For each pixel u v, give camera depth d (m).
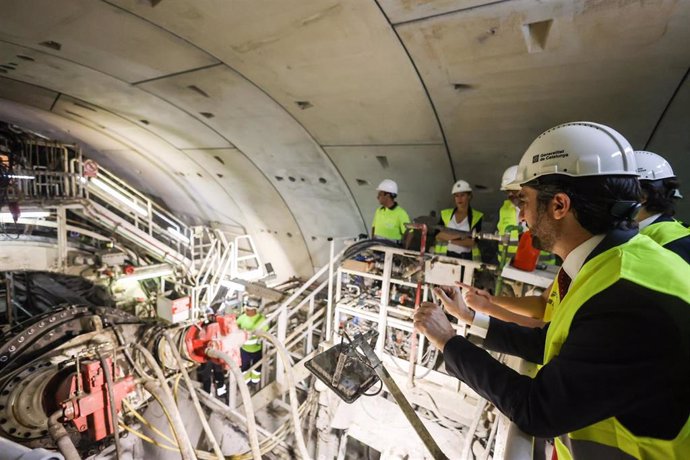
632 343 0.66
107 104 5.66
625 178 0.87
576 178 0.89
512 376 0.88
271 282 9.09
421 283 3.30
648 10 2.14
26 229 6.77
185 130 5.97
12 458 0.78
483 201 4.92
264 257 9.15
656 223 1.80
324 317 5.45
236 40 3.21
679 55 2.41
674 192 1.98
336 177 5.71
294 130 4.93
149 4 2.84
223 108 4.81
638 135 3.25
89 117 6.63
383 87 3.54
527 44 2.60
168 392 2.11
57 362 2.23
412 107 3.75
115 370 2.17
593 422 0.72
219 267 8.70
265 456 3.04
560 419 0.73
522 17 2.38
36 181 6.47
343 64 3.30
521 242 2.36
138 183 10.14
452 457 3.11
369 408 3.52
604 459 0.81
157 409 3.03
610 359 0.67
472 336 2.01
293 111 4.45
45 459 0.77
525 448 1.16
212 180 7.71
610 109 3.07
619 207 0.87
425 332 1.09
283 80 3.80
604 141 0.90
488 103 3.38
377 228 4.60
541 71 2.85
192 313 8.13
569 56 2.64
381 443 3.40
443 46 2.81
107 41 3.47
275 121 4.84
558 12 2.30
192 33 3.20
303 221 7.32
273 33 3.03
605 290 0.73
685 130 3.02
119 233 7.57
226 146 6.08
